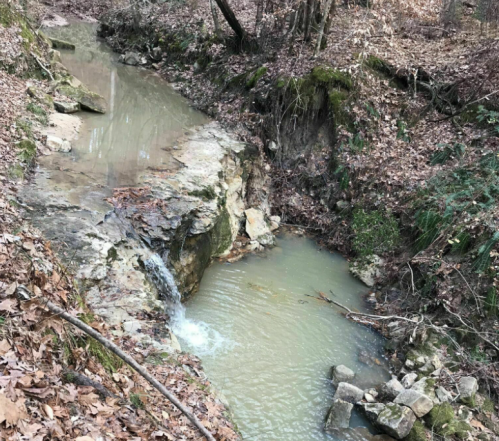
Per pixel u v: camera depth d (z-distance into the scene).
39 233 5.92
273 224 10.75
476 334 7.39
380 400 6.59
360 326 8.06
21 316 3.55
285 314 8.03
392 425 5.96
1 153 7.74
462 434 6.01
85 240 6.41
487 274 7.72
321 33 12.28
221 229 9.23
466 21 14.69
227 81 13.55
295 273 9.27
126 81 15.27
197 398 4.87
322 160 11.40
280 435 5.84
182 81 15.44
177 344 5.98
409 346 7.52
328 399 6.53
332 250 10.23
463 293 7.80
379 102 11.65
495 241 7.80
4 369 3.07
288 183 11.43
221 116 12.64
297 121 11.69
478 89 10.91
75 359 3.82
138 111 12.64
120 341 5.16
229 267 9.12
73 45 17.78
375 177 10.38
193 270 8.11
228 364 6.75
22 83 10.77
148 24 18.52
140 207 7.73
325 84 11.57
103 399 3.70
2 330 3.30
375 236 9.55
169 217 7.67
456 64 12.09
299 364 7.03
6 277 3.85
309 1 12.70
